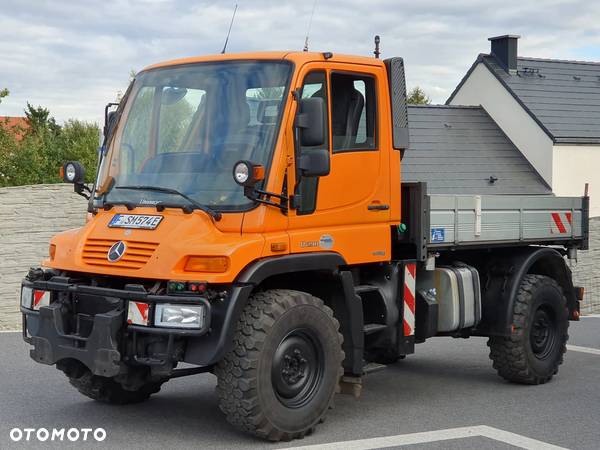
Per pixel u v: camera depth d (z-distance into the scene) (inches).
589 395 331.3
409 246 310.0
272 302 249.3
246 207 248.2
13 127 1147.9
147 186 263.6
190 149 264.8
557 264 370.9
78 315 251.8
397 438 260.8
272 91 260.7
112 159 279.3
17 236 463.5
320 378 261.9
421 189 302.7
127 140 278.8
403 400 318.7
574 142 1312.7
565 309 361.4
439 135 1359.5
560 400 321.7
